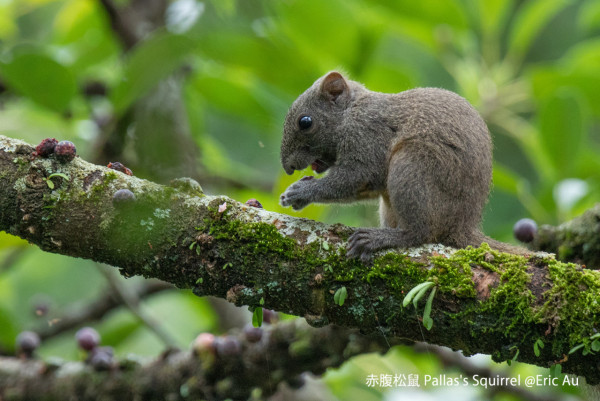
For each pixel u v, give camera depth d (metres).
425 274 6.58
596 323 6.13
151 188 6.91
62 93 11.98
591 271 6.41
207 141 14.62
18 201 6.79
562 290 6.29
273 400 11.66
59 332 12.23
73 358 14.15
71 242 6.84
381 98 9.56
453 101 9.07
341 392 12.38
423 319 6.38
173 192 6.92
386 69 13.81
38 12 17.77
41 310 11.95
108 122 12.54
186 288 6.99
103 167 7.08
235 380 9.20
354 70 13.52
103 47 14.28
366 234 6.78
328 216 12.36
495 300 6.38
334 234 6.86
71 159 6.96
